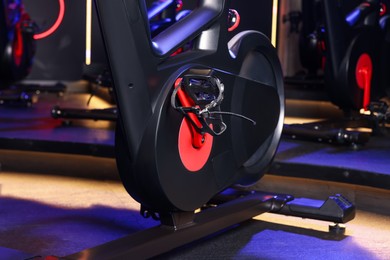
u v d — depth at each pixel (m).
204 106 2.29
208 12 2.49
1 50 6.46
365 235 2.77
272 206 2.84
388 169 3.37
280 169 3.55
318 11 6.76
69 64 8.48
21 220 2.88
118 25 2.08
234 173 2.64
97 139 4.10
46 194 3.35
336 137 3.97
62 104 6.64
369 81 4.67
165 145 2.21
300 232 2.79
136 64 2.13
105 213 3.02
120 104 2.14
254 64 2.80
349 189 3.55
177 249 2.53
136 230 2.77
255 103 2.72
